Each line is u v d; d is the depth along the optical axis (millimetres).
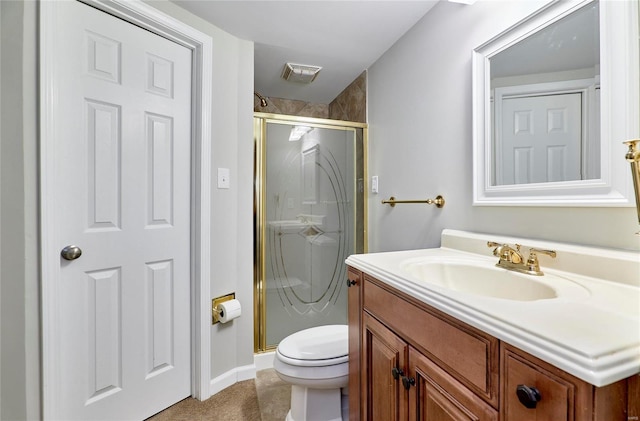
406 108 1770
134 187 1402
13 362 1071
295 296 2102
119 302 1359
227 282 1728
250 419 1449
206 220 1606
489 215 1233
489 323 590
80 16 1229
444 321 717
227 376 1725
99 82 1286
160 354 1499
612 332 510
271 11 1548
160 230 1496
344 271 2234
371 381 1049
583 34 906
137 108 1405
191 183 1604
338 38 1815
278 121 2018
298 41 1841
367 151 2234
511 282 955
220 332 1698
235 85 1765
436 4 1511
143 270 1440
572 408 456
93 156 1274
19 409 1076
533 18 1047
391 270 962
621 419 452
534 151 1047
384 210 2012
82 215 1247
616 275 791
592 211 893
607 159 844
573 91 933
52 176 1123
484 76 1234
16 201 1066
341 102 2662
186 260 1597
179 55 1552
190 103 1600
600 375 427
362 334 1110
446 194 1463
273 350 1990
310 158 2117
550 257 954
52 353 1130
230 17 1594
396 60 1862
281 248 2057
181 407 1528
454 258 1177
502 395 570
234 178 1761
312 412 1333
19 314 1072
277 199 2035
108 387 1323
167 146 1518
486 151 1229
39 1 1094
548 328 525
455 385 680
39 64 1094
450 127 1430
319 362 1278
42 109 1097
